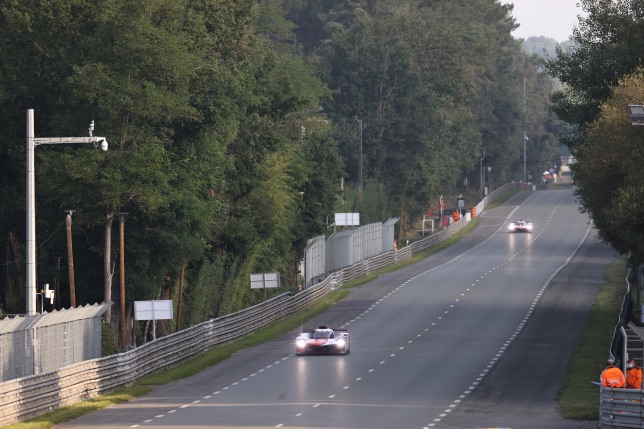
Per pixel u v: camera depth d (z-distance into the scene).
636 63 118.06
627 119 94.50
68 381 77.44
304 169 194.00
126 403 80.25
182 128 133.75
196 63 127.62
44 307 132.12
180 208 129.75
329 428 64.62
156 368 97.62
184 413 72.56
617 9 121.56
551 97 129.62
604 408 64.44
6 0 122.88
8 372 73.31
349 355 108.69
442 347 112.88
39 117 128.50
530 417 70.62
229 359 109.50
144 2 119.25
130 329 132.88
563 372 95.44
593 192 98.94
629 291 134.38
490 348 111.69
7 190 129.75
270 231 169.75
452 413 72.12
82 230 127.75
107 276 118.75
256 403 77.25
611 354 80.19
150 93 116.00
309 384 88.12
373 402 77.25
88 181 113.81
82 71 114.56
